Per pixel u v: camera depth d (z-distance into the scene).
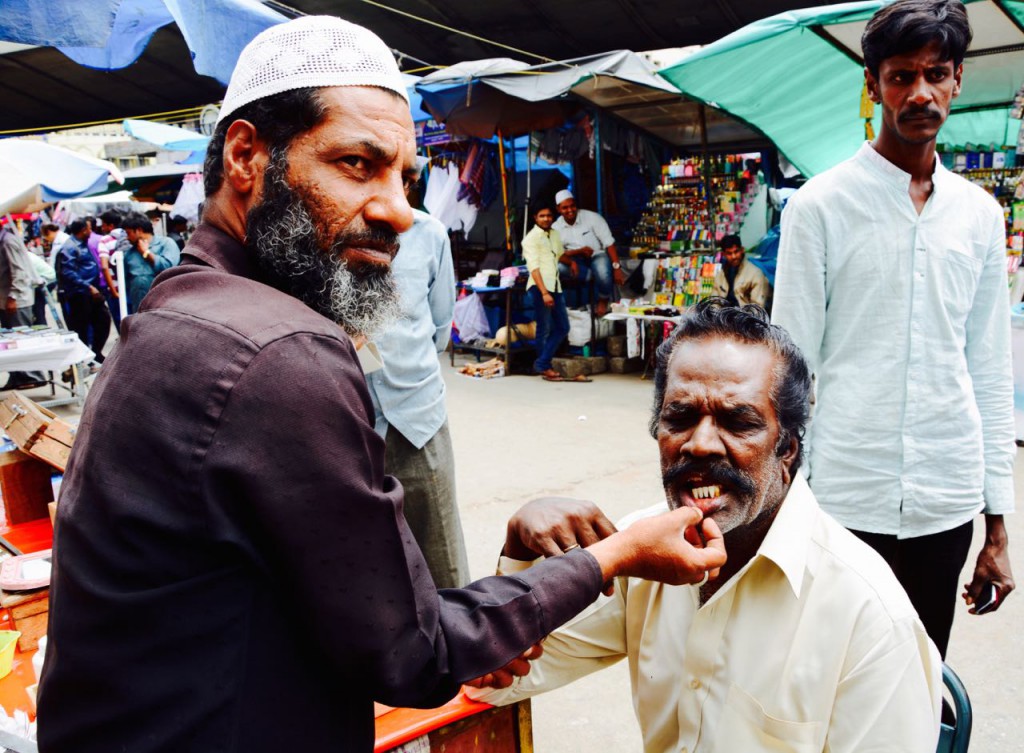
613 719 2.72
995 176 7.19
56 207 13.74
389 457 2.75
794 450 1.26
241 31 2.78
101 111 14.45
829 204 1.87
